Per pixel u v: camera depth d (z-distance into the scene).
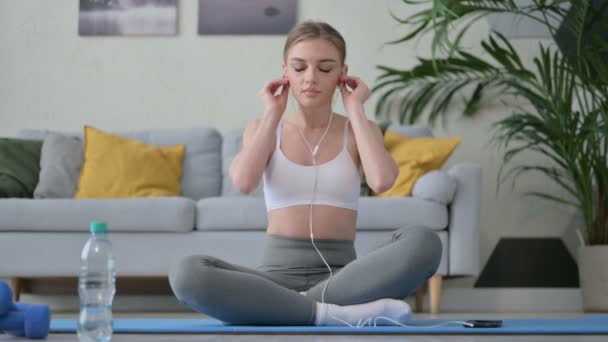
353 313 1.96
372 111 4.67
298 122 2.25
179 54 4.73
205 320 2.48
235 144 4.40
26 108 4.72
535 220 4.55
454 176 3.72
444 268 3.67
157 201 3.65
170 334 1.83
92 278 1.38
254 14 4.71
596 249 3.91
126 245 3.63
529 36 4.62
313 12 4.71
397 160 3.95
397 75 4.65
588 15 3.81
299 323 1.96
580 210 4.54
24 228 3.64
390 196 3.81
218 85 4.72
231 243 3.64
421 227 2.07
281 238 2.14
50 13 4.76
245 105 4.71
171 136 4.40
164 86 4.72
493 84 4.61
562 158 4.25
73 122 4.71
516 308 4.46
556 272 4.52
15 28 4.75
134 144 4.20
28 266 3.63
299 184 2.16
